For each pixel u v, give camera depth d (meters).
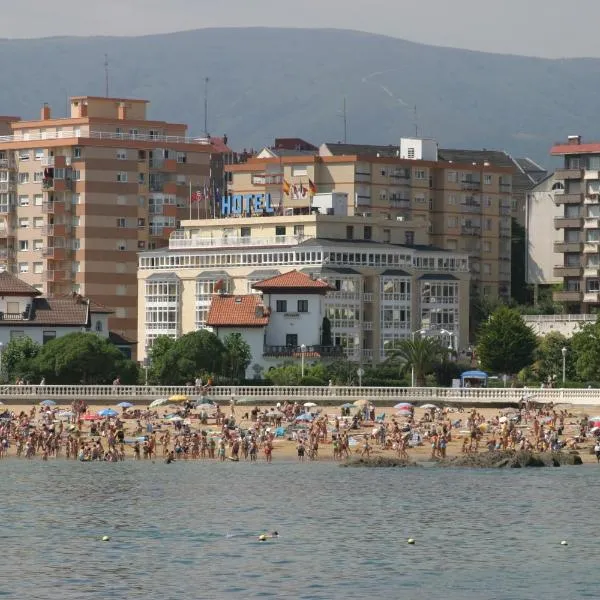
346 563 185.25
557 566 185.12
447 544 197.62
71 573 178.75
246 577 177.25
